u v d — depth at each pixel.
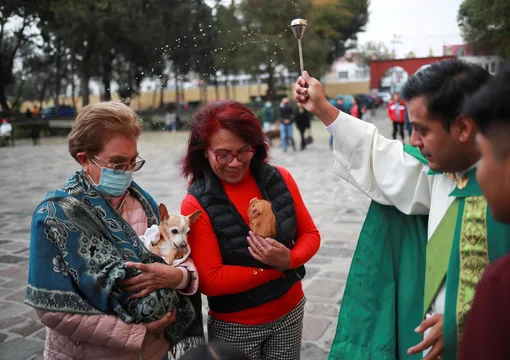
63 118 39.81
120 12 25.36
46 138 29.48
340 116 2.22
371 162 2.20
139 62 27.70
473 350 1.03
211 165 2.08
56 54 35.28
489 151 1.14
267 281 2.12
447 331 1.78
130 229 1.95
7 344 3.89
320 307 4.47
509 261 1.04
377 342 2.25
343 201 9.04
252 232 2.02
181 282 1.97
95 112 1.87
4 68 38.00
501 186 1.13
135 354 1.93
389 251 2.28
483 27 26.05
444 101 1.69
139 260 1.93
